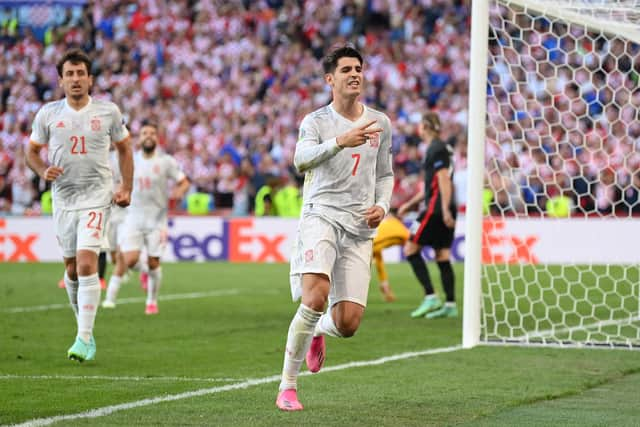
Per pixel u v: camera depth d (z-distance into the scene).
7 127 73.25
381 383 19.98
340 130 17.36
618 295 42.03
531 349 25.45
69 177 22.95
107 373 21.30
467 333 26.31
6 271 55.22
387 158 17.88
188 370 21.83
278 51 76.94
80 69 22.75
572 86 65.19
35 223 64.25
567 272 52.00
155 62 77.25
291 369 17.05
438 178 33.78
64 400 17.86
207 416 16.30
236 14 78.25
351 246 17.42
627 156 60.91
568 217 56.25
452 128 68.81
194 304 38.50
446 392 18.92
